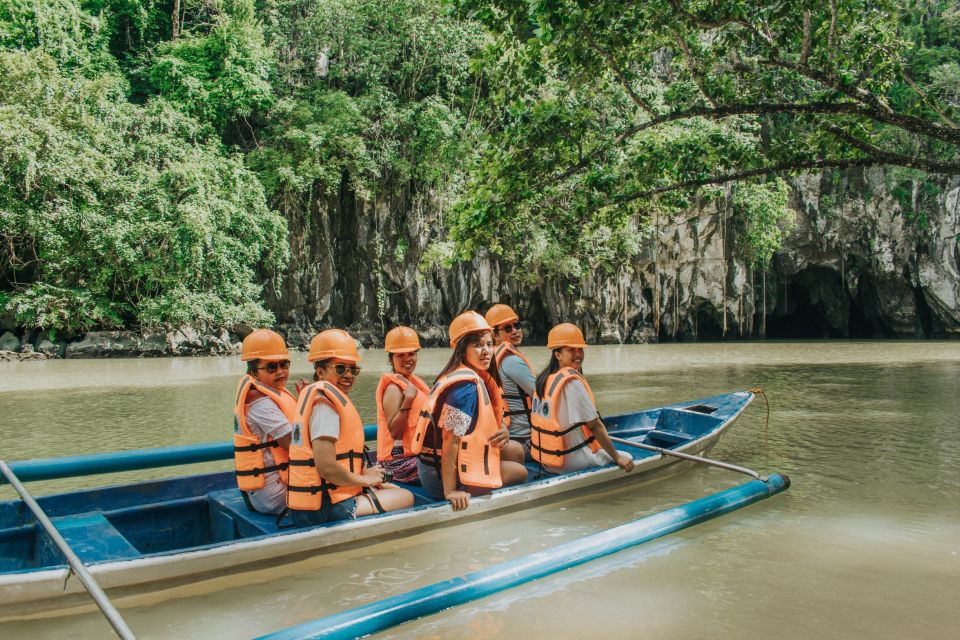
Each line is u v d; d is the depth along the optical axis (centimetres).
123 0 3162
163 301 2434
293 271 3011
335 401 359
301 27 3203
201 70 2908
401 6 3000
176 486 445
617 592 330
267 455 391
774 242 3331
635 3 766
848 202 3494
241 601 324
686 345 3147
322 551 362
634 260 3347
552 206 898
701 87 855
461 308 3206
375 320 3147
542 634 285
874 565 365
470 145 2947
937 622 296
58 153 2327
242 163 2820
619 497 500
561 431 474
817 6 825
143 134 2664
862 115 832
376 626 261
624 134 856
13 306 2422
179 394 1247
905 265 3559
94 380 1536
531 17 806
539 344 3391
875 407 993
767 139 2864
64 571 303
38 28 2725
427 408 420
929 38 3256
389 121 2964
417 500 437
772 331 4234
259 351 388
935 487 534
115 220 2425
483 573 301
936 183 3441
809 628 290
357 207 3084
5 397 1211
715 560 373
